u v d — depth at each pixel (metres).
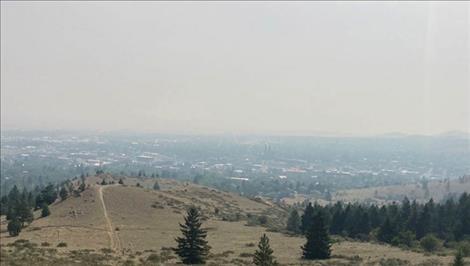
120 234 91.62
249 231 99.94
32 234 90.75
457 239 92.31
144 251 74.69
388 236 93.12
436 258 66.38
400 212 109.81
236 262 64.56
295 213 116.75
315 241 68.81
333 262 64.56
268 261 56.50
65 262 60.75
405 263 61.50
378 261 64.50
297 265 61.69
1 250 72.56
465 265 56.53
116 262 62.62
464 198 110.00
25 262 59.84
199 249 65.31
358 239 95.31
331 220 108.12
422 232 97.88
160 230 98.00
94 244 81.00
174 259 67.56
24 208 111.38
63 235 89.25
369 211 108.56
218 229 100.56
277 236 94.00
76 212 112.12
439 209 106.81
